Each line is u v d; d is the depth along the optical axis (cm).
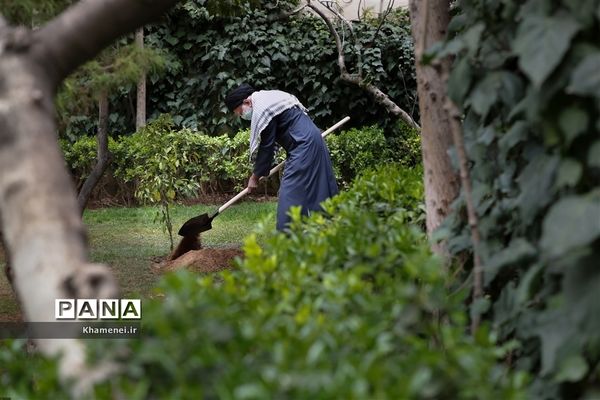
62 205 196
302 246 297
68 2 387
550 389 224
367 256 270
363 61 1434
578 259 198
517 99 249
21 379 208
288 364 169
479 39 263
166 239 992
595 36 214
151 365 180
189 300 201
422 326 228
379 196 450
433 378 177
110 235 1019
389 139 1436
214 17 1437
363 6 1484
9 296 691
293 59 1445
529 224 244
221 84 1450
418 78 366
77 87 420
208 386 175
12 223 193
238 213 1184
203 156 1306
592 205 190
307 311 203
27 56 218
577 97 213
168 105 1449
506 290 266
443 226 304
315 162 695
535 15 220
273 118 696
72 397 170
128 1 229
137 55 432
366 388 159
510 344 210
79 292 185
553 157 229
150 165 916
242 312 222
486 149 286
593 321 192
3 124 201
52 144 205
